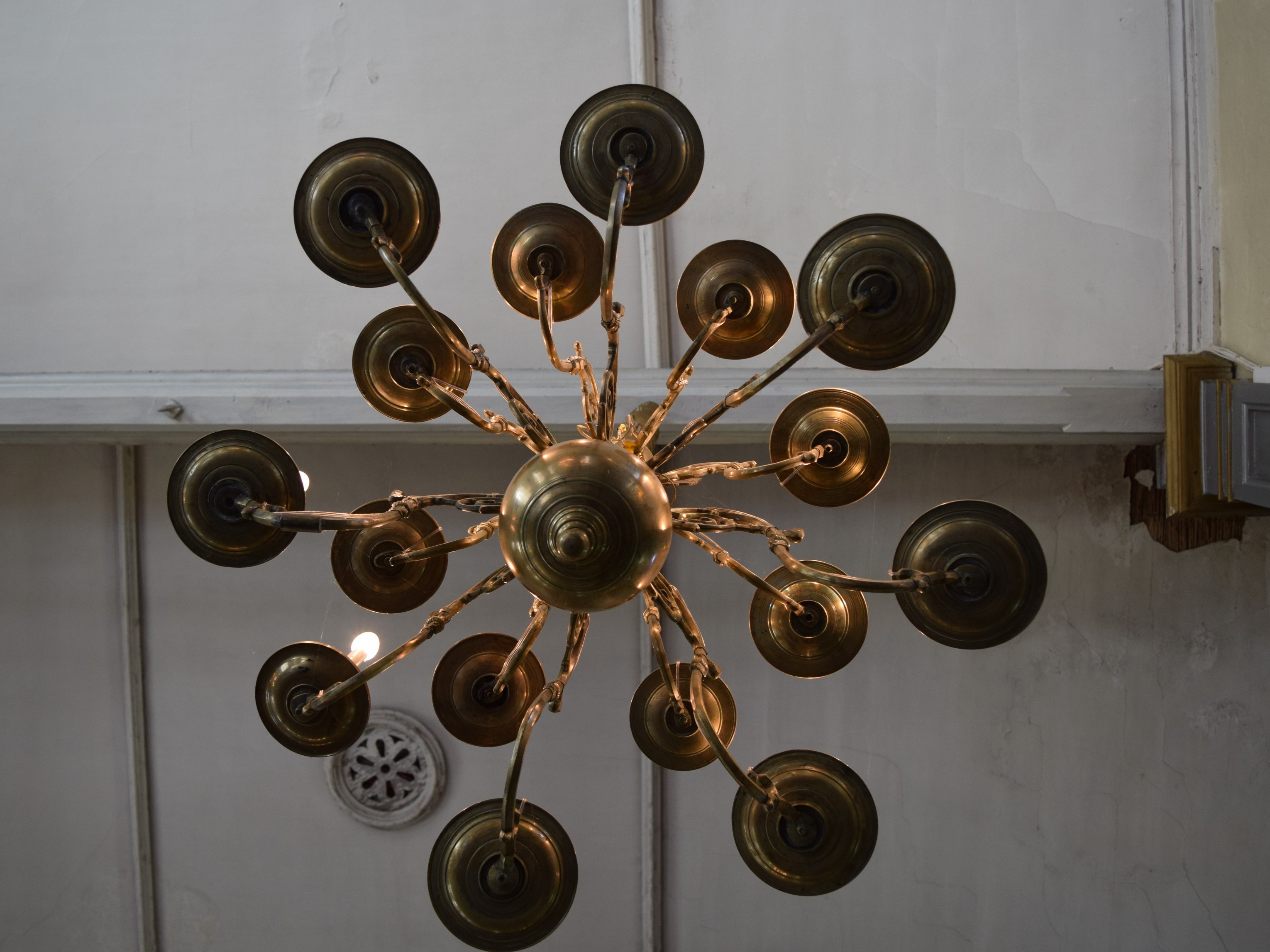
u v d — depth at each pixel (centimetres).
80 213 389
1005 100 374
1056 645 404
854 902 413
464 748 418
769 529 197
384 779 415
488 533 203
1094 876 402
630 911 420
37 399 349
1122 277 371
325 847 422
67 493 416
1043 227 376
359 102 387
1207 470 347
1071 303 375
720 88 382
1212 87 355
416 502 198
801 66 380
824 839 211
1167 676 397
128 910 423
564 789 419
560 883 211
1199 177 360
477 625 420
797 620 246
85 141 387
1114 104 368
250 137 387
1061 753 404
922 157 379
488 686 234
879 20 376
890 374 350
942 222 380
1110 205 371
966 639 216
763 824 215
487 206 389
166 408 348
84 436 367
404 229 197
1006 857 406
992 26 373
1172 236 366
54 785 420
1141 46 364
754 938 416
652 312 384
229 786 421
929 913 410
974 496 403
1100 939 400
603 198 195
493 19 383
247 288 392
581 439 173
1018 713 406
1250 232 341
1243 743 393
